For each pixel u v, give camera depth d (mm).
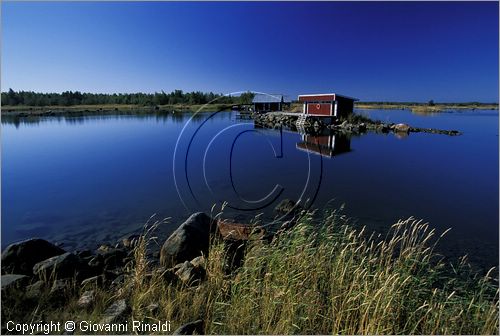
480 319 4102
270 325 3762
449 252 6824
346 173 14930
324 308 4043
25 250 5250
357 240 7035
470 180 13531
